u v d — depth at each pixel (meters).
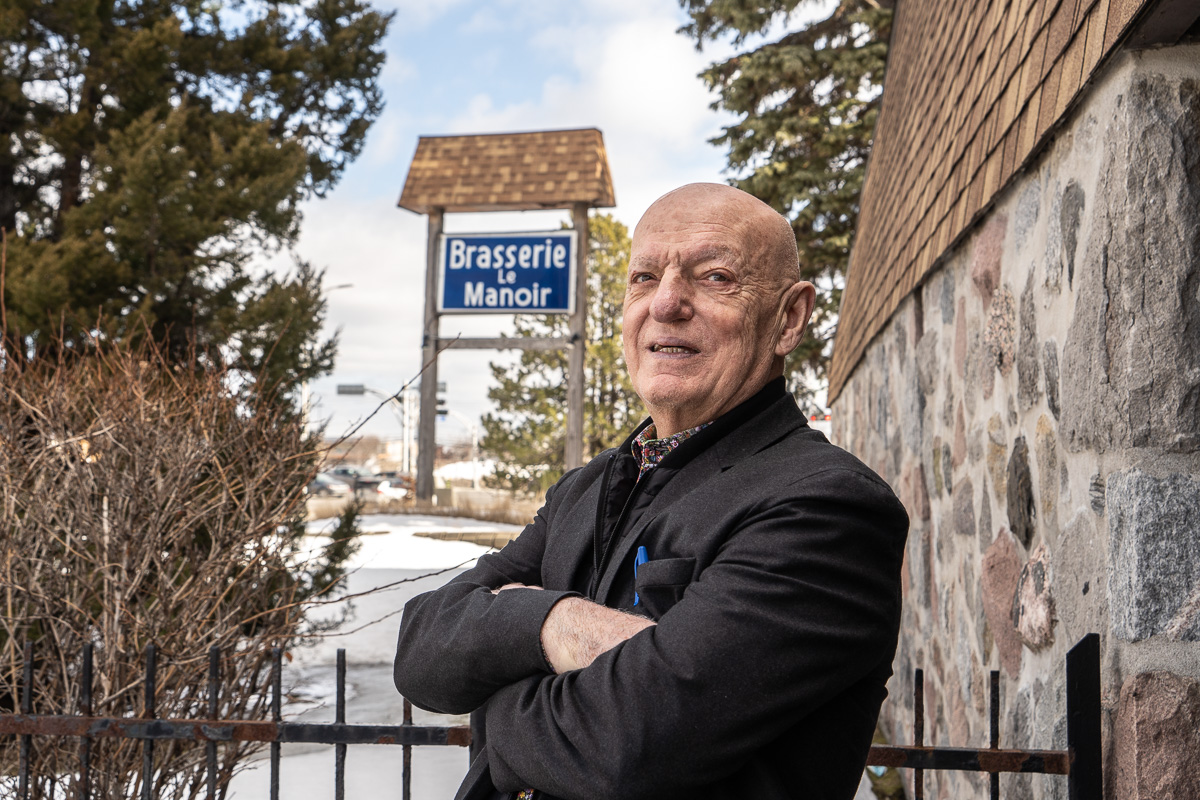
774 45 16.75
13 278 6.84
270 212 7.97
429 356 11.52
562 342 10.76
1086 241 1.81
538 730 1.21
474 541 11.77
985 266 2.70
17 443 3.46
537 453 27.73
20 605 3.48
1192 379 1.52
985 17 2.92
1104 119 1.71
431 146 11.93
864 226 7.59
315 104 10.98
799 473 1.26
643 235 1.52
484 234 10.96
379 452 54.25
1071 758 1.55
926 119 4.09
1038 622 2.08
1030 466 2.22
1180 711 1.45
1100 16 1.69
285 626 3.43
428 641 1.41
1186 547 1.50
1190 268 1.54
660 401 1.46
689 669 1.12
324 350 7.73
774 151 16.56
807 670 1.13
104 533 3.31
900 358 4.47
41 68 8.82
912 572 4.09
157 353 4.44
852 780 1.26
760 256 1.47
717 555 1.26
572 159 11.42
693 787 1.13
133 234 7.43
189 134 8.90
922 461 3.85
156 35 8.28
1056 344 2.02
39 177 9.11
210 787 2.04
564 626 1.26
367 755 4.66
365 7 11.05
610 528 1.48
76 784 3.00
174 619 3.23
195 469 3.43
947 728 3.33
